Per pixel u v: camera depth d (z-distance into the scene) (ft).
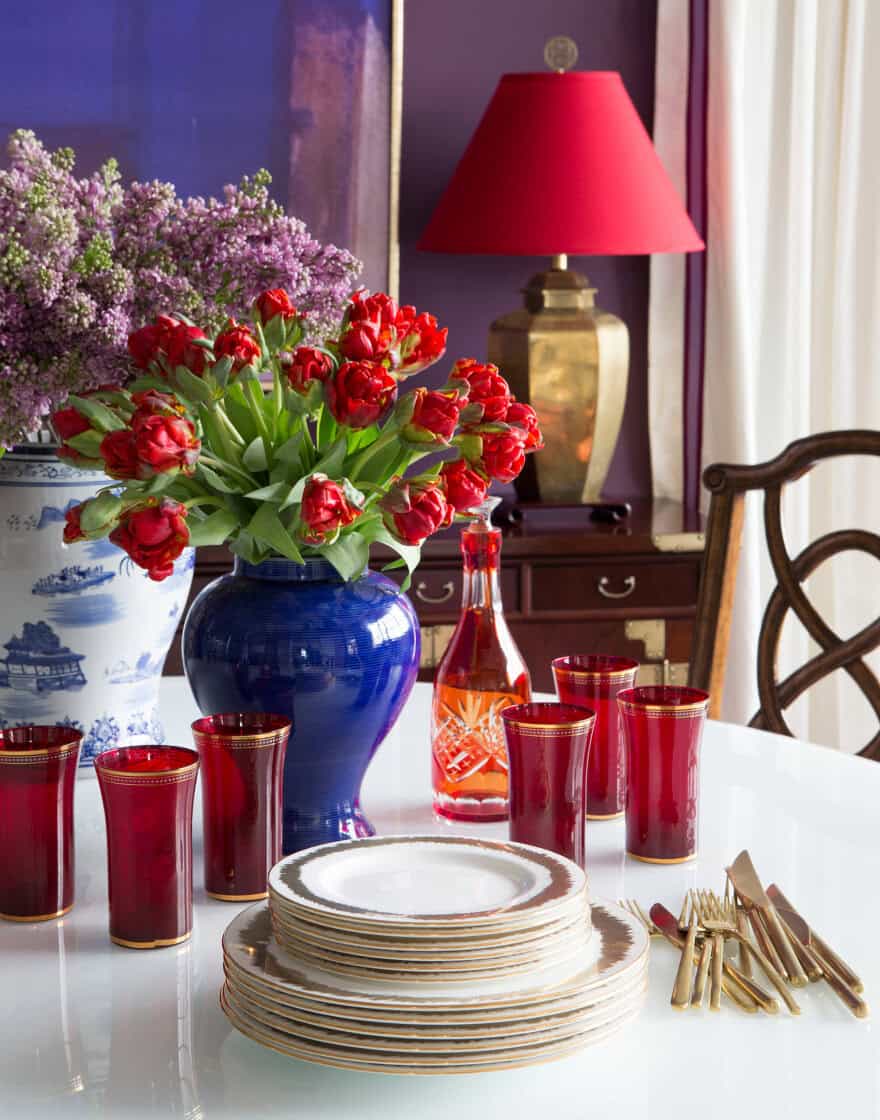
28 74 9.27
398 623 3.50
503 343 9.08
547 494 9.19
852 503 9.96
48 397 3.66
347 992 2.43
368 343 3.24
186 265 3.77
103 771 2.99
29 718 4.01
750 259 9.96
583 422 9.05
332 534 3.12
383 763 4.41
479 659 3.81
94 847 3.69
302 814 3.56
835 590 10.04
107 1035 2.68
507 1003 2.40
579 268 10.30
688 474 10.05
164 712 4.84
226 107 9.55
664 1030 2.70
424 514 3.15
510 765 3.33
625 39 10.11
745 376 9.71
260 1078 2.53
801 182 9.85
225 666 3.42
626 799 3.59
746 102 9.78
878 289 9.76
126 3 9.33
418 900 2.67
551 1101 2.45
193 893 3.36
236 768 3.23
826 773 4.33
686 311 9.89
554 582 8.91
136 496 3.07
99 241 3.61
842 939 3.09
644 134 8.95
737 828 3.81
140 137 9.48
